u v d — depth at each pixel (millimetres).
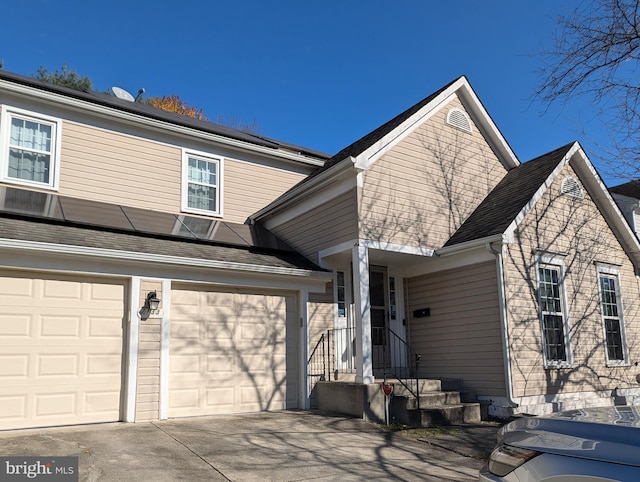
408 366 11484
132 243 9250
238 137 13320
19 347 7777
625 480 2340
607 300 11859
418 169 10953
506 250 9914
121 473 5629
